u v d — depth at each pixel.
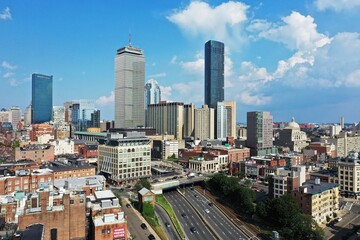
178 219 185.62
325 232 170.75
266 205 180.00
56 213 122.06
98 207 140.12
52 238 120.94
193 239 154.25
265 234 161.38
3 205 129.62
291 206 166.62
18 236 96.06
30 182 191.38
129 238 145.62
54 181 184.38
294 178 197.00
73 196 129.12
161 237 150.88
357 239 154.12
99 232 121.12
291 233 150.12
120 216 128.25
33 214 117.69
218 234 160.88
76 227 127.94
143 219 177.00
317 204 182.00
